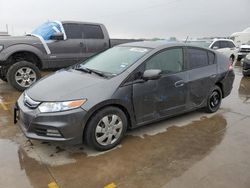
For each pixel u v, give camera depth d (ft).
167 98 14.39
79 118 11.36
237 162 11.62
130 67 13.12
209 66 16.96
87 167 11.17
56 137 11.37
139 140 13.61
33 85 13.57
